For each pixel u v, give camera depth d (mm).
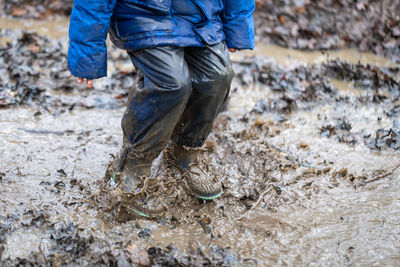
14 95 5484
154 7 2953
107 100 5613
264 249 3230
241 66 6648
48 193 3793
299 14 8172
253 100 5766
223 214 3588
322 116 5379
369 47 7484
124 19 3035
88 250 3125
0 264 3016
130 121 3230
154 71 3016
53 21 8375
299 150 4598
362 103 5676
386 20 7973
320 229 3436
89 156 4422
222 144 4660
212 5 3123
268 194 3848
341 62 6668
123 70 6465
